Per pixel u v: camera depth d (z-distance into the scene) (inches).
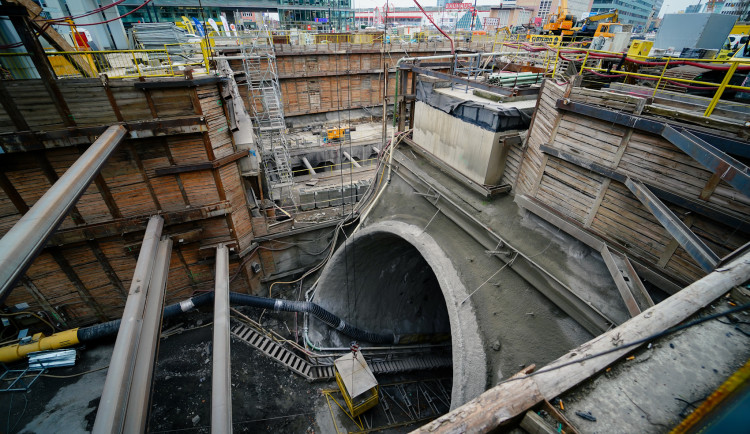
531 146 440.8
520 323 369.7
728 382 90.5
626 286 282.4
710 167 208.4
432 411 628.1
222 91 569.9
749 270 160.6
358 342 751.7
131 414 314.5
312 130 1494.8
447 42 1627.7
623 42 517.3
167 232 612.4
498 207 481.4
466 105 510.9
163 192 577.6
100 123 490.9
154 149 541.3
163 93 506.6
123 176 541.3
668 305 145.5
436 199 555.2
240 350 657.6
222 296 500.1
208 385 578.2
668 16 543.2
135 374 346.9
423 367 728.3
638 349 131.8
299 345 684.1
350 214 799.1
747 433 79.4
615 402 116.7
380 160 764.6
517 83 554.9
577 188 365.4
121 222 564.4
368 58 1531.7
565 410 113.1
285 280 819.4
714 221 258.7
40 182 497.7
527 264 389.1
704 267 198.1
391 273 776.3
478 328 386.0
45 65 437.4
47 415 521.3
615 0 2711.6
